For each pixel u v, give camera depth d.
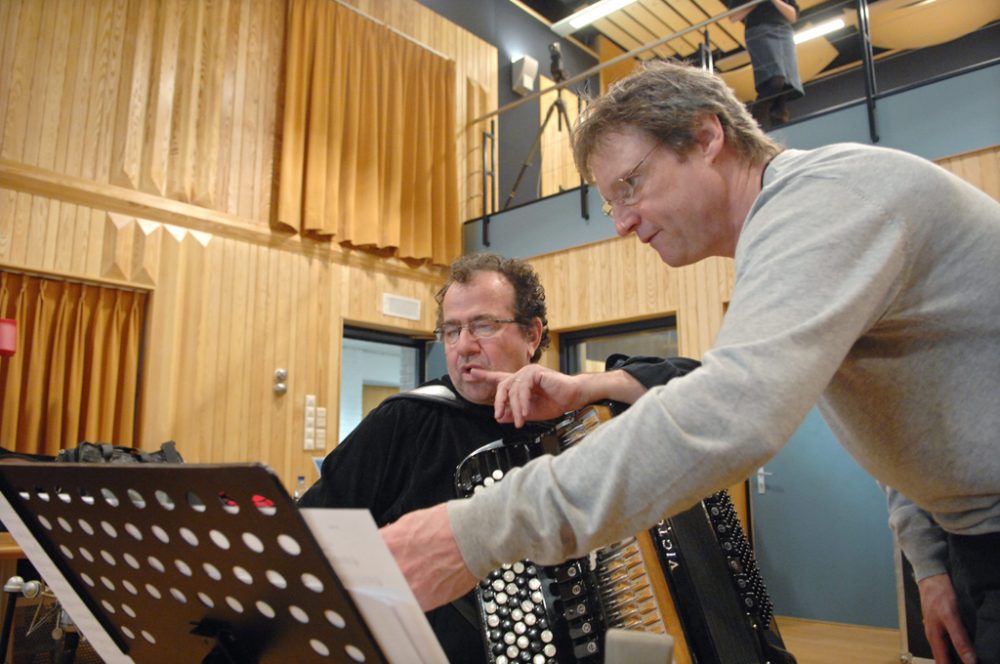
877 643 3.38
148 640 0.80
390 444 1.42
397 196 5.30
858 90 6.54
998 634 0.78
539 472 0.61
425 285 5.53
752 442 0.55
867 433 0.83
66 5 3.91
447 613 1.22
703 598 0.96
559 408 1.02
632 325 4.85
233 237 4.46
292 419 4.57
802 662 3.10
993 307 0.71
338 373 4.87
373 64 5.30
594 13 5.98
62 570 0.81
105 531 0.71
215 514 0.59
